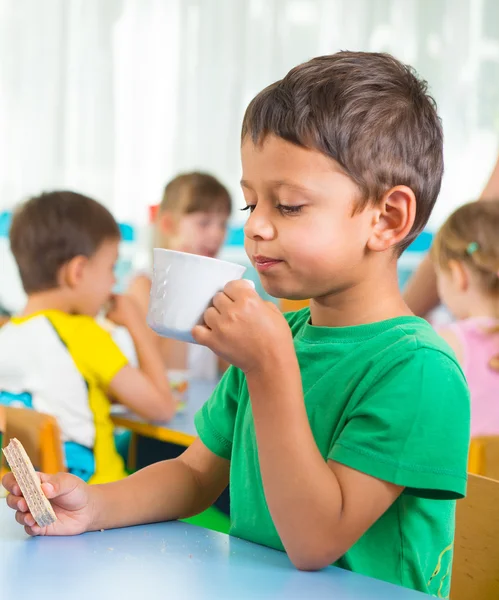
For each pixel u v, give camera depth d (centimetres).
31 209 226
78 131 369
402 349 94
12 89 361
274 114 93
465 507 109
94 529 96
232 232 375
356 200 93
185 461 112
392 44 407
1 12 357
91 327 221
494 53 413
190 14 381
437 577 99
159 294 89
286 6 394
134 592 75
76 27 366
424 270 210
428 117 100
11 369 217
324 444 97
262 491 102
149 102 378
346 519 86
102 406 219
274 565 86
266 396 87
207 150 388
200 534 97
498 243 244
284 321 89
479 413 239
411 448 89
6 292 342
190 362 294
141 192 379
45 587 76
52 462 178
